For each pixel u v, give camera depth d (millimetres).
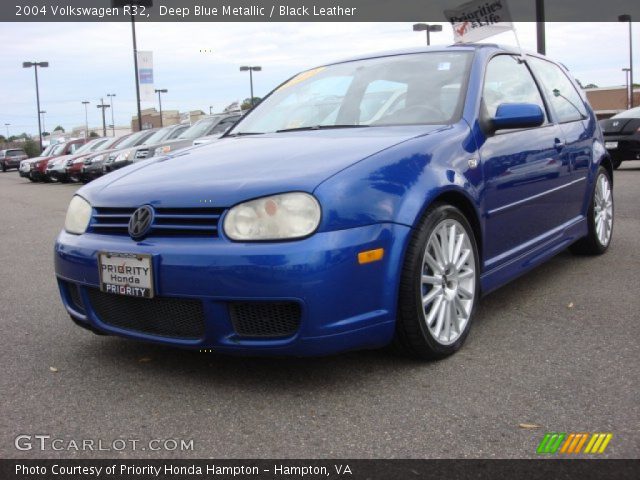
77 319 3012
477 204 3119
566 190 4246
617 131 12148
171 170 2975
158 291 2566
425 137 2977
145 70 20844
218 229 2506
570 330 3291
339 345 2494
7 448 2250
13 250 6734
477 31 7402
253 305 2482
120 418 2453
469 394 2553
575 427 2252
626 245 5371
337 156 2727
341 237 2455
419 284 2740
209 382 2764
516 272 3604
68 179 21328
